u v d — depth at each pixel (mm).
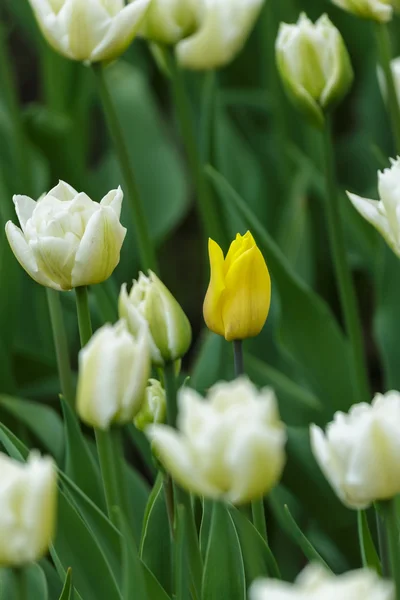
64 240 1129
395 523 1017
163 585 1201
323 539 1573
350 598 856
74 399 1412
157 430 949
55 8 1364
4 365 1594
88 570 1168
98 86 1393
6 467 947
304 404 1557
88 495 1313
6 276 1600
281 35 1383
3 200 1645
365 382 1466
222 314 1153
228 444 940
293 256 1870
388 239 1203
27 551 950
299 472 1500
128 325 1120
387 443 975
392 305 1598
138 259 2072
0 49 1930
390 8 1415
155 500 1191
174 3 1471
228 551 1128
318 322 1531
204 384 1499
